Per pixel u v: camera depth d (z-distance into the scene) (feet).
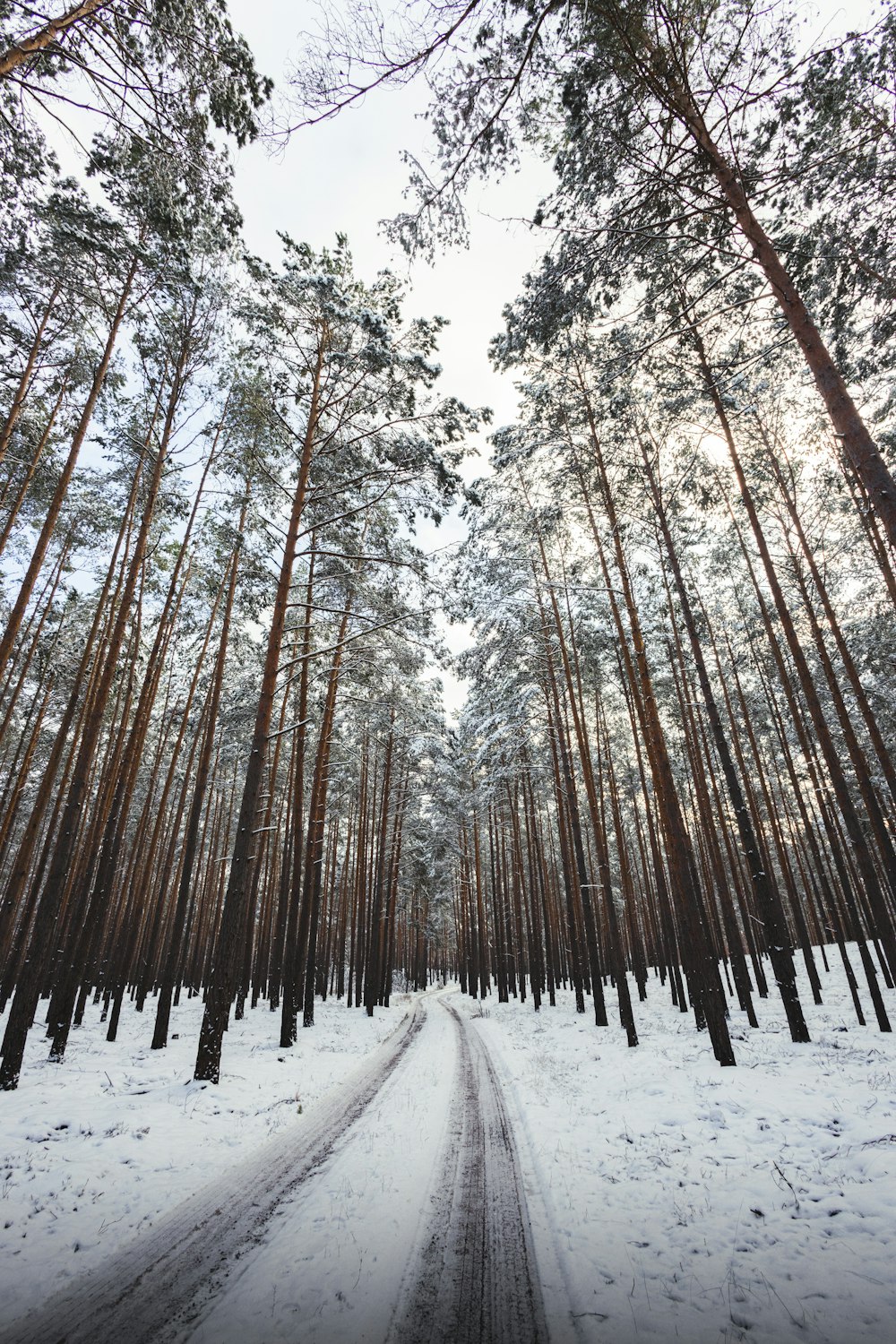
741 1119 21.30
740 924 104.58
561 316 24.82
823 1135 18.97
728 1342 9.88
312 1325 10.52
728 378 31.60
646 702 37.04
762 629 63.21
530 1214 15.07
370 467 39.37
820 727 38.45
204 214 25.40
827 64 18.65
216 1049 28.02
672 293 28.19
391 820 97.40
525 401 41.39
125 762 41.93
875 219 22.66
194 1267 12.53
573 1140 20.84
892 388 36.45
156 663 44.68
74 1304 11.18
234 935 29.86
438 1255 12.99
